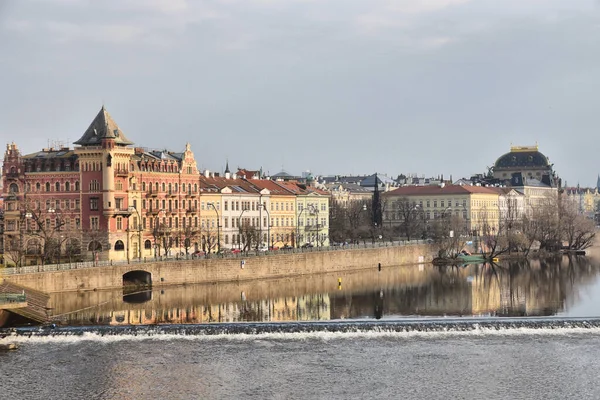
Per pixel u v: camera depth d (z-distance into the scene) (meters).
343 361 157.12
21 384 144.12
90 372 150.75
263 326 180.12
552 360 158.00
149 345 169.00
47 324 186.88
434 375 148.75
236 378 146.88
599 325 184.00
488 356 160.75
